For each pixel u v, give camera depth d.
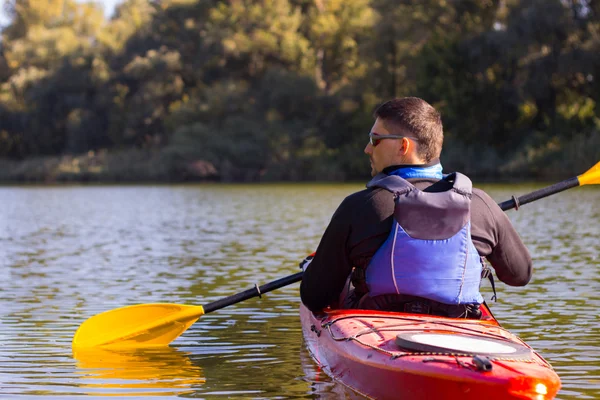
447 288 3.66
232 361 4.77
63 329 5.76
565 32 37.25
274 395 4.04
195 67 59.94
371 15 53.75
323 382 4.04
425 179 3.69
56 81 65.06
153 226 15.46
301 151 53.88
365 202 3.66
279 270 8.83
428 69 43.62
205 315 6.25
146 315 5.22
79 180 58.59
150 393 4.10
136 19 68.62
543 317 6.00
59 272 8.83
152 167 55.50
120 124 63.25
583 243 11.12
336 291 3.93
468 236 3.62
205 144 54.88
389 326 3.58
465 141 42.81
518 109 42.03
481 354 3.20
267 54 57.91
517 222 14.75
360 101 54.09
